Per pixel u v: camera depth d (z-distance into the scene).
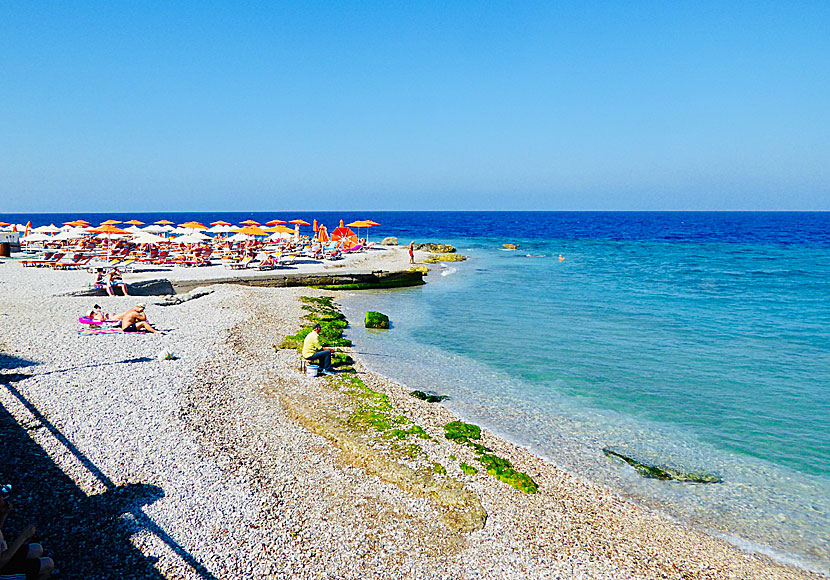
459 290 35.88
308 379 15.24
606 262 54.69
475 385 16.45
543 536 8.73
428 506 9.28
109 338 17.09
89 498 8.30
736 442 12.88
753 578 8.17
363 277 35.69
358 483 9.87
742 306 29.94
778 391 16.30
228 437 11.07
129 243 40.69
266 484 9.47
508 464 10.98
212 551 7.50
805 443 12.86
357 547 7.99
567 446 12.43
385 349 20.42
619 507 9.93
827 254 62.72
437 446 11.48
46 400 11.51
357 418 12.59
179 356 15.83
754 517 9.88
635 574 7.98
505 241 89.06
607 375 17.67
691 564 8.38
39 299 22.17
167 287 28.23
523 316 27.22
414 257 53.19
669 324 25.33
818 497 10.60
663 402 15.32
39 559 6.26
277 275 32.97
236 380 14.48
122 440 10.23
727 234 111.50
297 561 7.52
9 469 8.70
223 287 29.05
